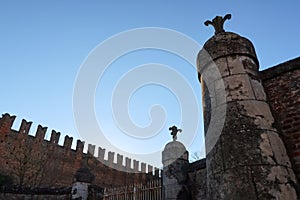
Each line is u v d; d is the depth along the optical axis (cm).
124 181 2455
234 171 264
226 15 407
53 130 2305
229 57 346
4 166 1877
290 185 251
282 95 363
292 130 330
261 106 303
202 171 628
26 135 2112
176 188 629
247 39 374
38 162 2066
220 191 268
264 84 391
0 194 848
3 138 1961
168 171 663
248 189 247
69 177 2198
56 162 2184
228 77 330
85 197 858
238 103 304
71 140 2395
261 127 283
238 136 282
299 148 312
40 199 877
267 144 271
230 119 299
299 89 350
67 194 869
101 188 956
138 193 880
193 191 623
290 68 369
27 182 1878
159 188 829
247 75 327
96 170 2361
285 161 270
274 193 239
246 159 265
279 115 353
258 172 253
